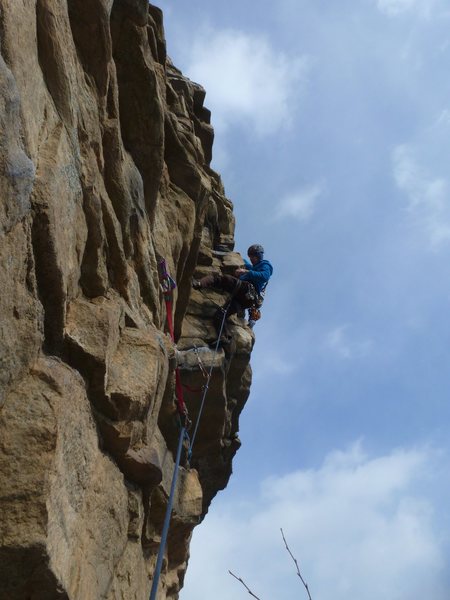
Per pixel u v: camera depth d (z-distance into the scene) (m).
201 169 12.05
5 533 5.78
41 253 6.77
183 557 10.67
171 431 10.07
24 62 6.59
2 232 6.07
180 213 11.15
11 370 6.27
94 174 8.02
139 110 9.75
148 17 9.68
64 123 7.41
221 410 11.32
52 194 6.81
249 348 11.82
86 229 7.89
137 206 9.28
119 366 7.90
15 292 6.34
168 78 12.46
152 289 9.59
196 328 11.42
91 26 8.26
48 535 5.95
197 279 12.13
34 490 5.96
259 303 12.10
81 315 7.56
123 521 7.80
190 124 11.88
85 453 7.05
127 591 7.92
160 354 8.54
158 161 9.91
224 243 13.16
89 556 6.89
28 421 6.20
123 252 8.67
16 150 6.18
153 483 8.30
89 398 7.40
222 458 12.20
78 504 6.81
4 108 5.99
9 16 6.29
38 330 6.62
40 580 5.96
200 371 10.86
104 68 8.40
